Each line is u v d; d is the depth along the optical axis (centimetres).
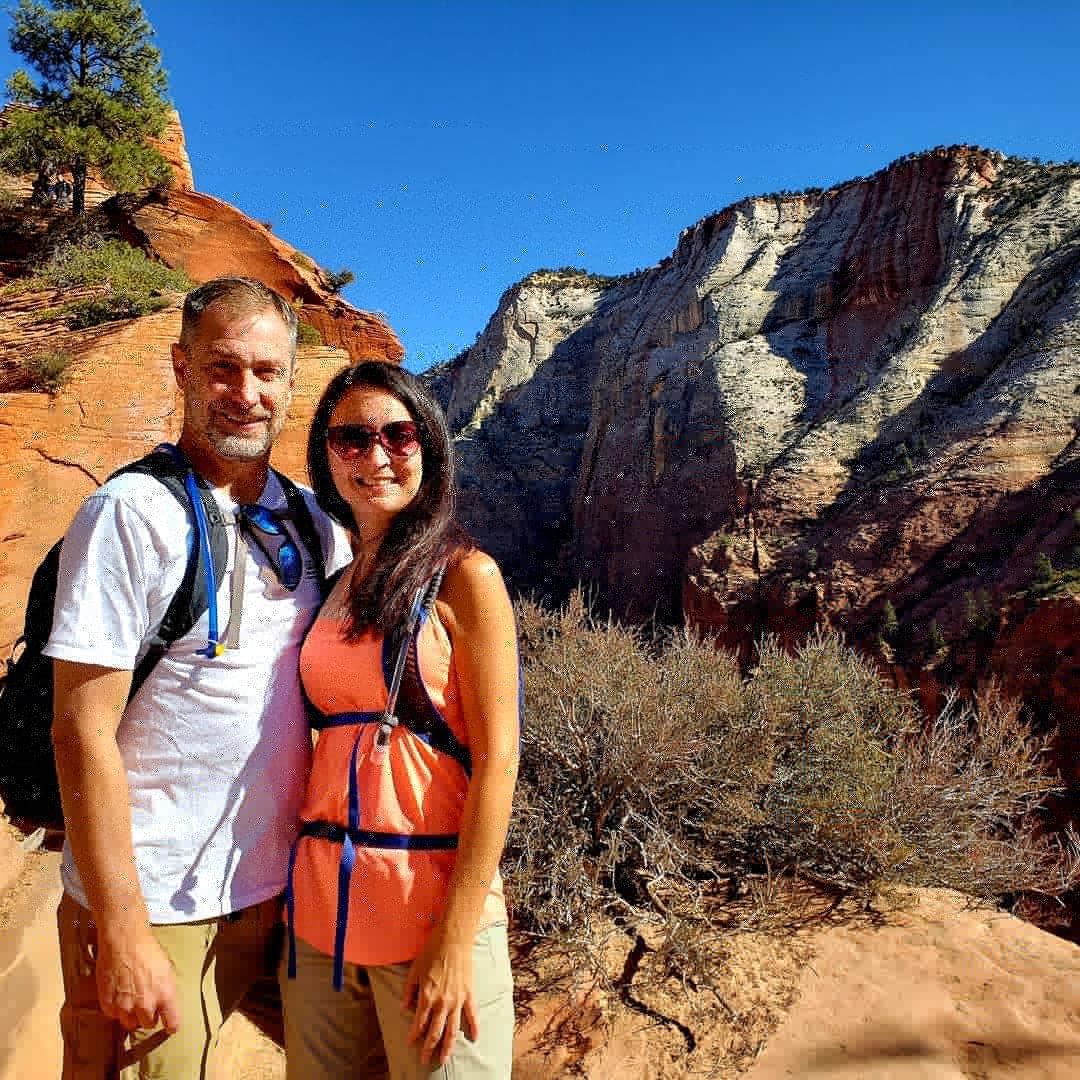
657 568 6619
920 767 439
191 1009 174
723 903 395
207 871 174
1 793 188
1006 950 343
